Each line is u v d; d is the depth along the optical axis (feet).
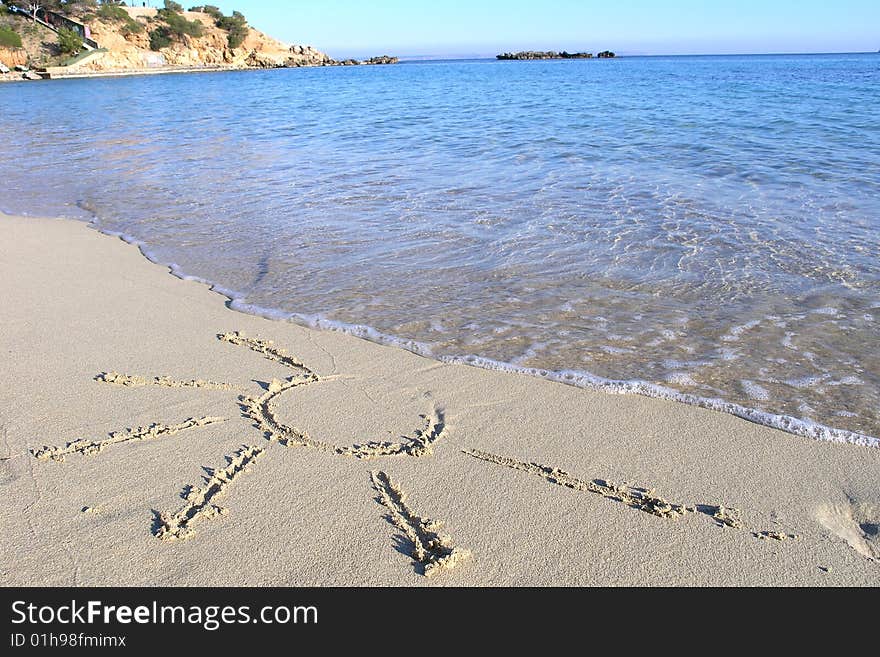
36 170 35.76
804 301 15.65
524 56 392.27
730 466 9.91
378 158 36.50
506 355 13.58
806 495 9.26
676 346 13.75
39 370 12.99
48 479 9.56
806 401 11.61
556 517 8.86
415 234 21.68
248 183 30.63
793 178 27.86
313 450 10.36
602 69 181.88
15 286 17.89
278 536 8.50
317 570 7.98
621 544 8.38
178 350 13.93
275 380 12.57
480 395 12.05
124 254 20.75
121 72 200.85
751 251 19.02
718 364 12.96
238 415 11.35
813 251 18.83
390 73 192.13
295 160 36.63
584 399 11.85
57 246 21.74
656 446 10.43
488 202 25.41
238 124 56.18
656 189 26.71
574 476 9.70
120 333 14.82
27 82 161.89
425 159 35.68
